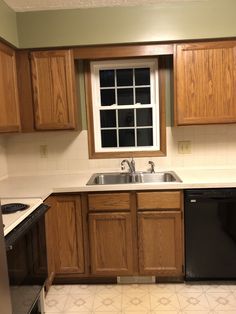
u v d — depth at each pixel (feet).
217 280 8.14
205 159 9.74
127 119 10.08
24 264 5.60
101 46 8.57
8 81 8.04
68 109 8.68
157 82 9.71
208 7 8.16
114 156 9.89
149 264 8.11
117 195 7.95
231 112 8.50
